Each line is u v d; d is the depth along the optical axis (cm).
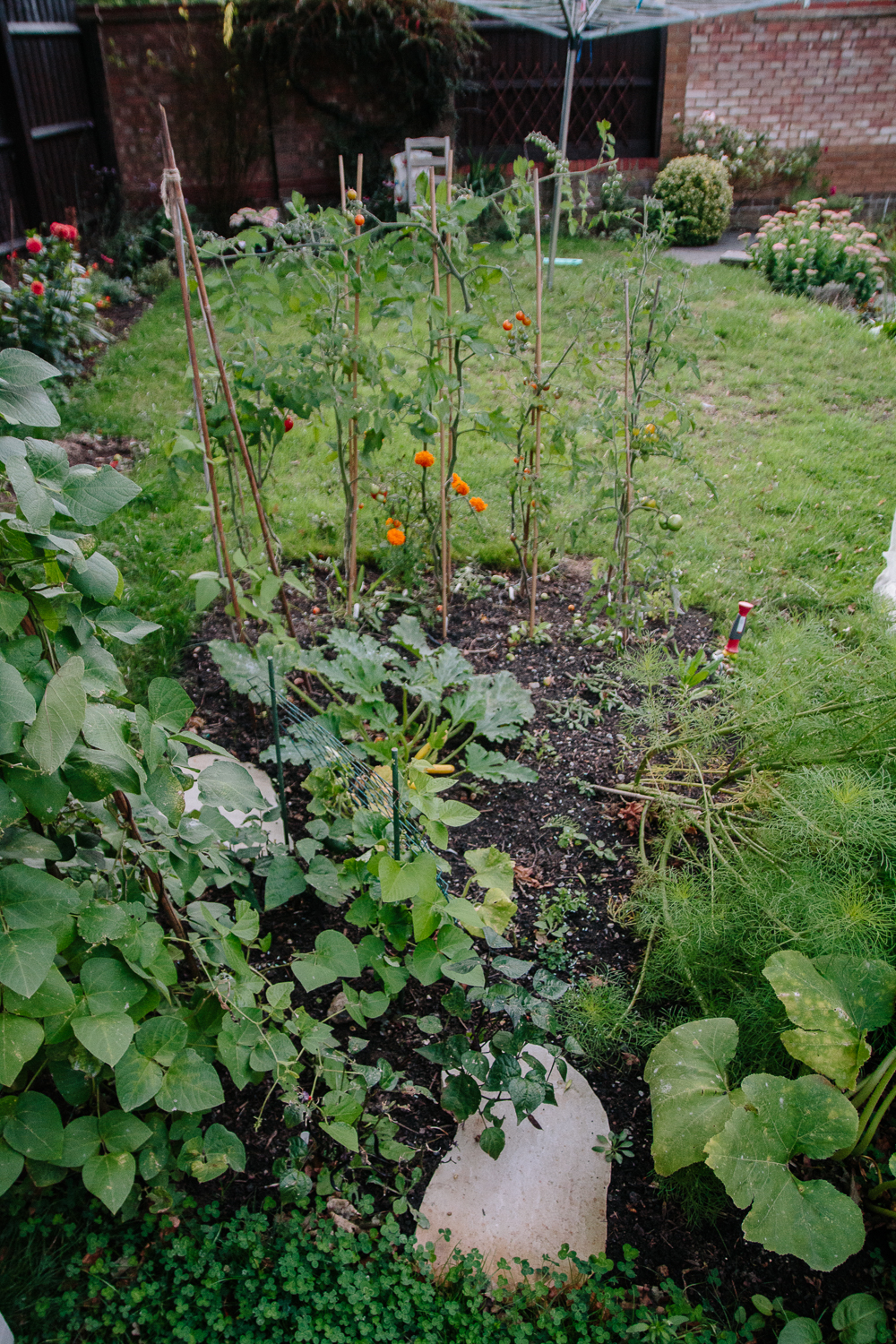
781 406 600
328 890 238
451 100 973
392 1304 173
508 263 835
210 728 326
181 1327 170
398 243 312
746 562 422
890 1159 178
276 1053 187
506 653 368
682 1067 192
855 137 1103
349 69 946
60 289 621
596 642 369
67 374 611
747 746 265
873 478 497
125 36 909
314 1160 201
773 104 1081
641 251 340
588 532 444
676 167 997
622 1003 229
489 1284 179
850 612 376
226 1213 190
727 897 233
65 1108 201
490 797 303
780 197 1138
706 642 371
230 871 225
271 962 241
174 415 568
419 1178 198
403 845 231
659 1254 189
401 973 209
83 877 187
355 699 336
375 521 437
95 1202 186
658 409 580
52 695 142
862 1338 165
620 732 327
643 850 267
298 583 319
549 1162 204
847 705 241
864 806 217
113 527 438
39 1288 176
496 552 425
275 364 312
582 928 258
